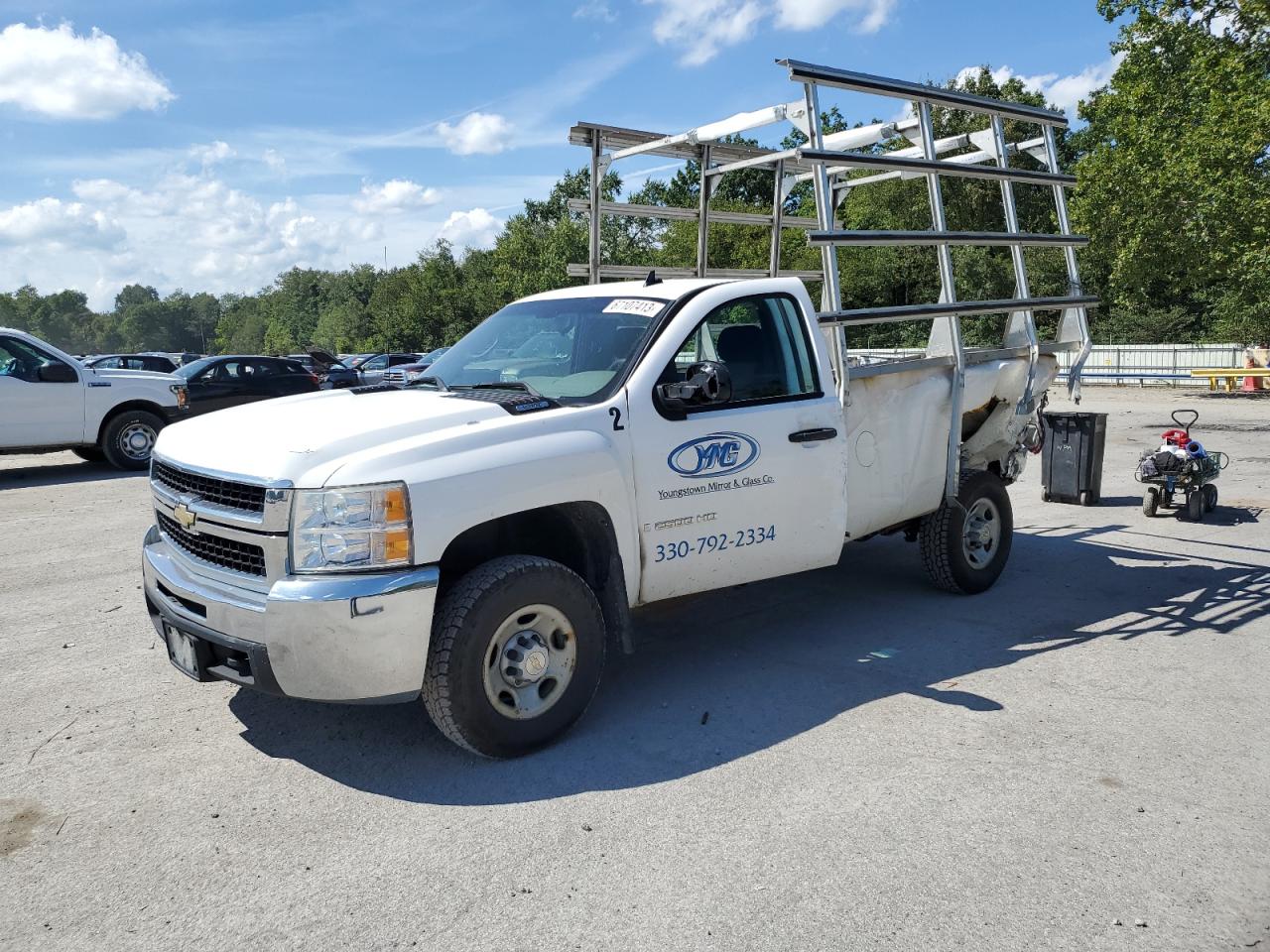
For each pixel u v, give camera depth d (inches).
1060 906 116.0
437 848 131.3
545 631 160.9
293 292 6417.3
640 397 175.0
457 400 169.9
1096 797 143.2
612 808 141.6
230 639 146.6
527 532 179.5
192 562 160.7
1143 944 109.0
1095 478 397.4
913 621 234.1
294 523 142.6
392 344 2992.1
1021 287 262.2
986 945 108.9
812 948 108.7
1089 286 1376.7
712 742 164.4
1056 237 267.9
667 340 182.1
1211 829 133.8
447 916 115.7
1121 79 1028.5
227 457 154.8
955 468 241.8
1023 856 127.3
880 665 202.1
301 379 757.9
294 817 140.6
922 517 249.4
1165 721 171.6
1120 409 832.3
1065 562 295.3
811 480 200.2
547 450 159.8
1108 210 1006.4
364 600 140.2
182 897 120.6
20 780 153.5
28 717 179.5
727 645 217.5
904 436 227.3
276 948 110.4
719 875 123.6
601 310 196.4
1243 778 149.1
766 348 198.4
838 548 208.8
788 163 270.7
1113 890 119.5
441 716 151.4
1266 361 1064.8
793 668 200.8
